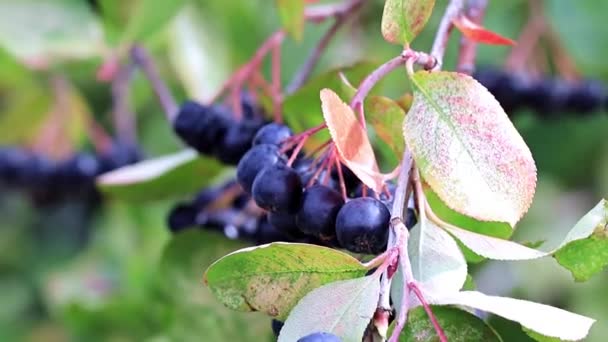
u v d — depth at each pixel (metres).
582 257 0.30
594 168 0.70
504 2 0.65
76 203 0.72
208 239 0.42
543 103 0.58
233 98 0.41
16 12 0.58
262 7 0.63
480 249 0.30
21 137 0.69
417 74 0.30
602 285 0.66
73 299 0.54
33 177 0.62
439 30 0.33
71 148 0.62
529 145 0.70
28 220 0.85
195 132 0.40
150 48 0.58
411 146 0.29
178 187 0.43
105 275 0.72
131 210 0.65
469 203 0.29
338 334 0.28
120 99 0.60
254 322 0.42
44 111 0.69
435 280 0.30
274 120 0.40
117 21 0.51
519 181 0.29
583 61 0.63
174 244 0.42
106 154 0.61
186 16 0.59
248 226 0.41
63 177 0.61
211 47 0.59
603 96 0.58
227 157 0.40
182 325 0.42
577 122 0.69
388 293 0.28
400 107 0.32
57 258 0.84
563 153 0.70
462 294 0.28
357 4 0.44
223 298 0.30
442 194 0.29
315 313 0.28
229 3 0.60
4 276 0.84
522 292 0.64
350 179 0.32
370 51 0.65
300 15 0.41
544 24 0.59
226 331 0.42
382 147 0.36
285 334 0.28
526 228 0.69
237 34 0.60
